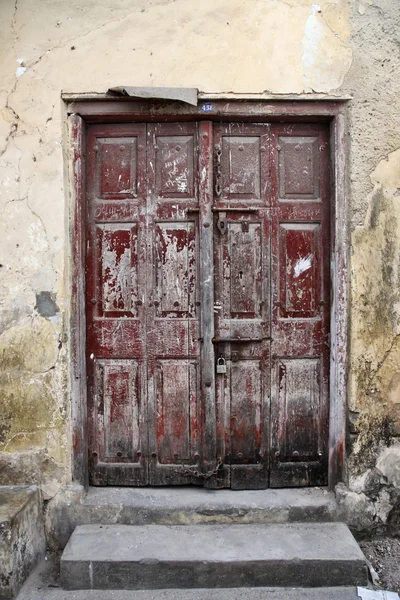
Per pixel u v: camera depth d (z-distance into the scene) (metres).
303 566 2.41
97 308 2.88
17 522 2.40
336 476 2.82
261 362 2.89
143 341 2.87
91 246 2.87
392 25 2.74
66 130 2.76
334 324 2.80
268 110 2.76
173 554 2.45
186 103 2.74
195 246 2.85
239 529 2.68
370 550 2.71
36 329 2.72
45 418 2.73
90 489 2.88
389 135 2.75
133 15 2.71
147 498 2.79
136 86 2.69
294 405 2.90
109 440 2.90
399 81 2.74
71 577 2.42
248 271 2.87
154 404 2.88
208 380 2.83
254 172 2.87
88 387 2.88
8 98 2.71
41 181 2.71
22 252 2.72
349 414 2.77
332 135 2.80
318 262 2.88
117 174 2.86
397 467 2.79
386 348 2.77
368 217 2.74
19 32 2.71
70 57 2.71
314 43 2.72
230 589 2.41
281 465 2.91
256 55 2.72
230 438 2.90
